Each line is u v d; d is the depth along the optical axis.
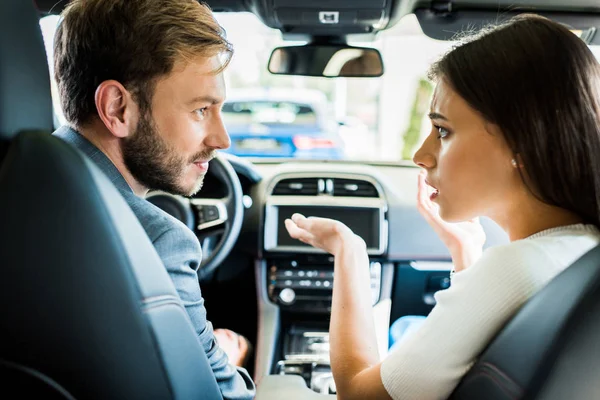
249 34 2.21
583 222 0.82
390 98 4.69
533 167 0.78
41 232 0.69
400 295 2.48
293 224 1.20
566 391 0.68
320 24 2.09
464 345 0.78
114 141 1.01
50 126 0.83
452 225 1.19
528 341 0.69
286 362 2.30
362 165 2.49
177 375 0.80
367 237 2.38
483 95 0.79
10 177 0.68
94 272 0.71
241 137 6.04
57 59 1.01
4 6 0.74
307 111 6.02
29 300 0.70
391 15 2.00
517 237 0.86
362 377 0.88
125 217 0.74
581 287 0.65
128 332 0.73
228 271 2.46
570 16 2.01
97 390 0.75
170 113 1.01
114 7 0.96
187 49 0.97
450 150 0.84
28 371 0.73
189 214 2.04
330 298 2.42
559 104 0.77
